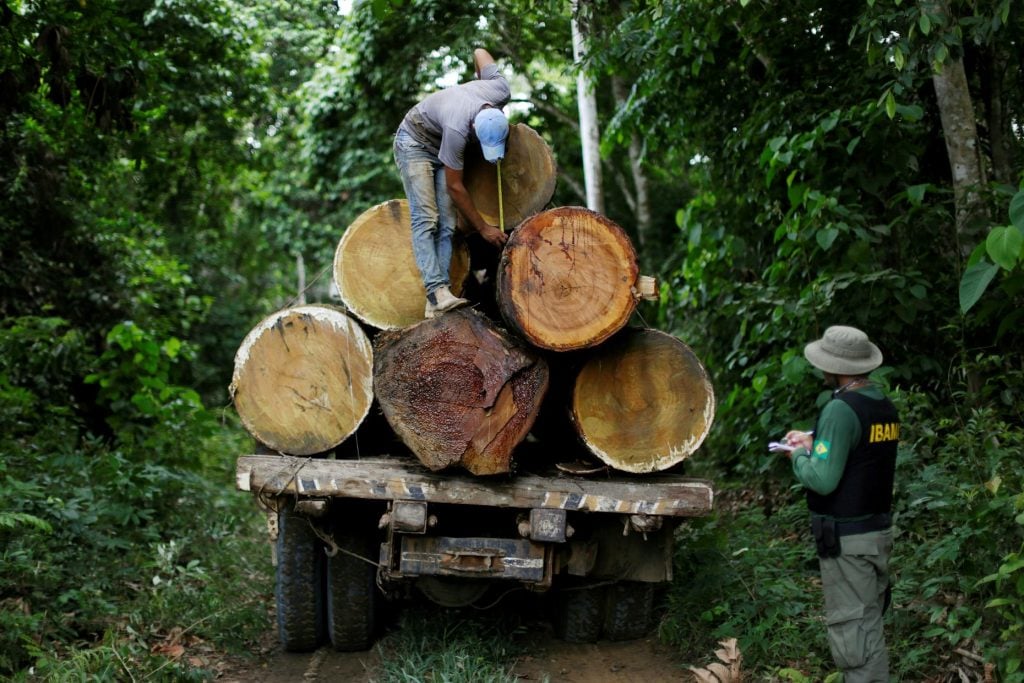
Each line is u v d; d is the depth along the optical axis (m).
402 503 4.07
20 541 4.98
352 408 4.26
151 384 8.40
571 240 3.96
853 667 3.39
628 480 4.18
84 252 9.19
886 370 5.29
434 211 4.33
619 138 8.41
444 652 4.29
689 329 8.63
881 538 3.41
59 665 3.97
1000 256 3.91
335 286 4.59
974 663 3.76
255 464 4.11
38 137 8.44
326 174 14.59
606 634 4.82
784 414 6.22
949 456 4.52
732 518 6.63
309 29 12.03
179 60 10.07
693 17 6.54
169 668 4.19
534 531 4.07
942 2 4.85
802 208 6.41
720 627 4.52
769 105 6.88
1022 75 6.13
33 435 7.16
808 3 6.44
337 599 4.53
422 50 10.54
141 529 6.38
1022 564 3.33
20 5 6.61
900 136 6.01
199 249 16.86
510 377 3.95
